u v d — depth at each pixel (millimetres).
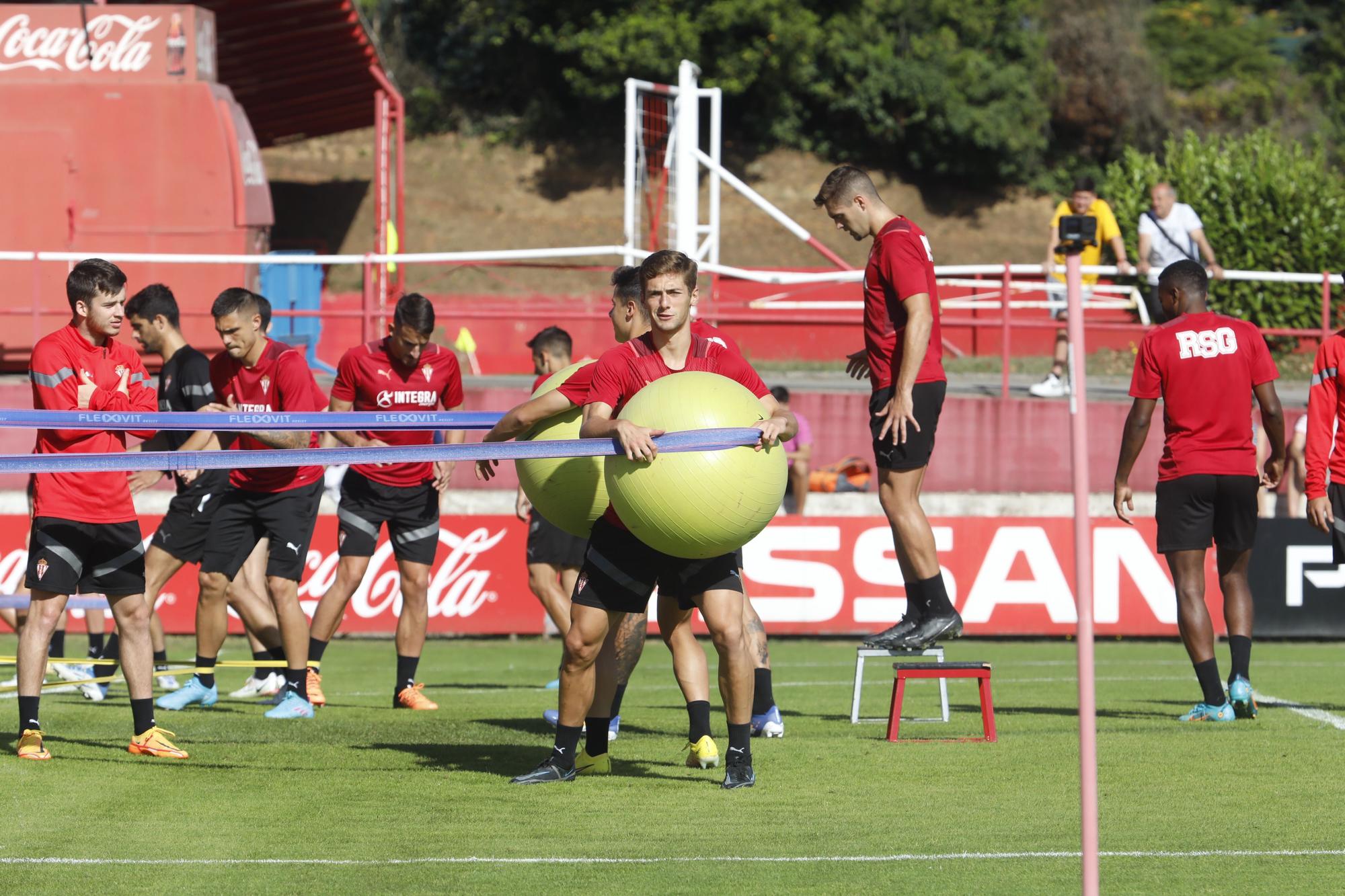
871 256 24656
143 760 23438
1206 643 27750
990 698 25312
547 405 21422
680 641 22891
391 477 31531
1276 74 181125
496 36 168125
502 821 19172
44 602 23156
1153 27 182875
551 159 168500
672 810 19750
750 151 170625
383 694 34906
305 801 20359
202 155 63438
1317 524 27672
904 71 164250
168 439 31500
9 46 63875
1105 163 173375
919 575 25469
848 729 27062
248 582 33531
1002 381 59625
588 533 21609
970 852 17359
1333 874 16328
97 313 23438
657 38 156375
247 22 87562
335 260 50094
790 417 19594
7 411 21156
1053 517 47219
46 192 63219
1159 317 50844
